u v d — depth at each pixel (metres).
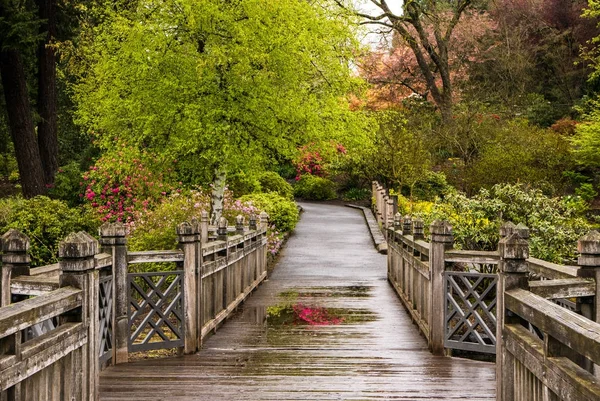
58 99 23.38
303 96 11.38
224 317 7.39
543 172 20.03
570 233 8.17
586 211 19.67
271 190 22.50
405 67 30.89
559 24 31.84
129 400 4.46
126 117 11.08
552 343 2.75
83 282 3.46
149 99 10.34
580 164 21.31
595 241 3.62
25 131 17.58
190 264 5.90
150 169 11.83
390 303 9.01
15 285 4.01
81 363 3.46
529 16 31.89
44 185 17.97
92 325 3.60
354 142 12.38
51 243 11.01
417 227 7.41
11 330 2.60
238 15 10.24
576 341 2.41
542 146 20.81
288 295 9.74
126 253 5.48
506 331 3.45
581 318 2.51
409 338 6.67
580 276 3.67
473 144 22.80
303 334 6.87
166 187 13.07
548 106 28.00
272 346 6.27
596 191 21.16
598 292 3.60
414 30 30.81
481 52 30.38
